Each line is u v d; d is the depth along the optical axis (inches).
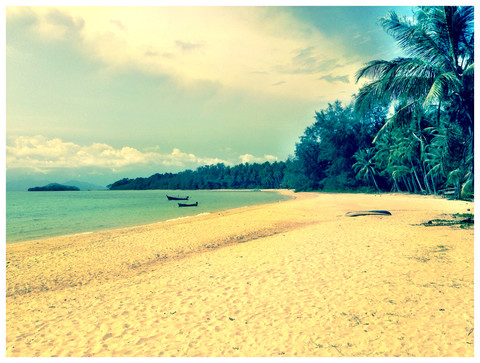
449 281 217.8
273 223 661.3
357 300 198.5
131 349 158.7
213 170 7859.3
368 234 426.0
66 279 306.8
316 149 2741.1
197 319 189.0
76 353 157.4
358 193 2178.9
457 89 421.7
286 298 211.8
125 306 218.7
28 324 197.5
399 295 200.5
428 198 1326.3
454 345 141.9
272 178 6397.6
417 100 476.4
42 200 2898.6
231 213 995.9
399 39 479.8
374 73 478.3
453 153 565.0
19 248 490.6
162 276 293.1
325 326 168.9
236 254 366.0
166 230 618.8
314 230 502.3
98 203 2161.7
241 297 219.6
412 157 1710.1
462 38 449.4
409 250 315.0
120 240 518.0
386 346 145.9
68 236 615.8
